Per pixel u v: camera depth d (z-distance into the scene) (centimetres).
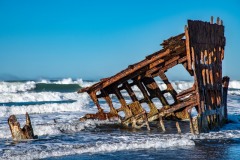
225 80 2012
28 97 3347
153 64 1702
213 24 1748
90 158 1233
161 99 1805
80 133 1706
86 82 5284
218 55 1805
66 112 2566
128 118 1875
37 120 2112
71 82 5172
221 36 1848
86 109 2725
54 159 1217
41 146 1377
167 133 1688
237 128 1850
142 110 1839
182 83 5528
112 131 1758
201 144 1462
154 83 1803
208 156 1271
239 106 2936
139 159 1225
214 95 1762
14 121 1522
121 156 1262
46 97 3416
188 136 1583
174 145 1437
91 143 1430
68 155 1271
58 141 1495
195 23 1565
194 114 2402
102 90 1916
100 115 1945
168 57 1656
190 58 1523
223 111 1936
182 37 1612
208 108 1667
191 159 1231
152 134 1658
